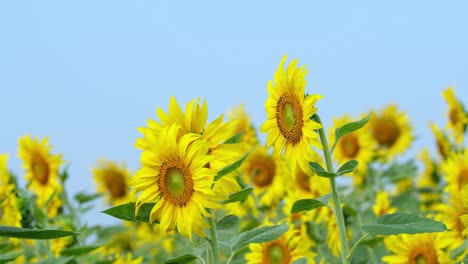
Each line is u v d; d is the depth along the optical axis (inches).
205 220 88.3
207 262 91.7
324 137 90.4
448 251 102.6
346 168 90.0
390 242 105.3
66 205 150.9
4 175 126.8
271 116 94.0
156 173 87.7
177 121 89.5
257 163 144.3
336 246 123.4
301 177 136.0
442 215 103.0
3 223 127.8
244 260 111.2
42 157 151.0
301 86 90.4
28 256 136.5
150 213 87.6
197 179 86.3
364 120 88.7
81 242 142.8
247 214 135.0
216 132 88.5
